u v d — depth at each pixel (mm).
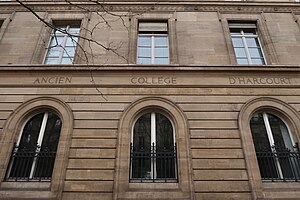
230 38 11125
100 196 7449
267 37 11219
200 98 9289
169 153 8375
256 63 10906
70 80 9664
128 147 8258
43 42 11008
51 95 9312
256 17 11945
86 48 10734
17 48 10758
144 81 9672
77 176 7762
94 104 9156
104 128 8680
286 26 11664
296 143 8508
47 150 8438
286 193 7512
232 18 11859
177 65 9906
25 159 8281
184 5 12164
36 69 9789
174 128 8820
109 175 7789
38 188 7672
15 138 8570
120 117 8852
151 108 9133
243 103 9211
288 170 8102
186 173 7789
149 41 11477
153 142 8562
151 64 9930
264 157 8320
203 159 8086
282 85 9570
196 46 10805
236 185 7633
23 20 11719
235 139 8484
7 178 7930
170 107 9055
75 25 11891
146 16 11812
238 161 8055
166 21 11859
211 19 11781
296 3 12344
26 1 11594
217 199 7410
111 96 9328
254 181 7633
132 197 7402
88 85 9531
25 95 9320
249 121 8906
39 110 9172
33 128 8938
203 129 8664
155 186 7711
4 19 11805
